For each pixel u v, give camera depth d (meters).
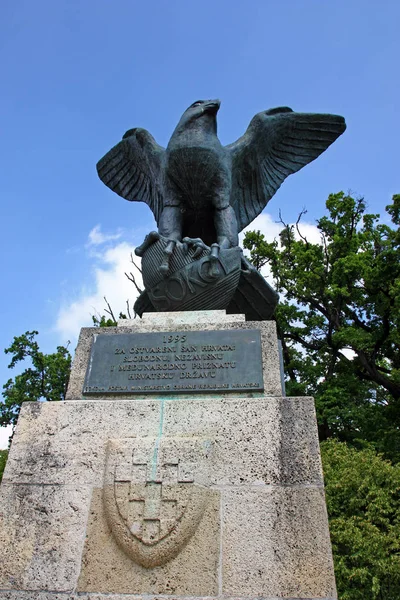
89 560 2.46
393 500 7.32
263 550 2.39
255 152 4.73
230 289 3.66
